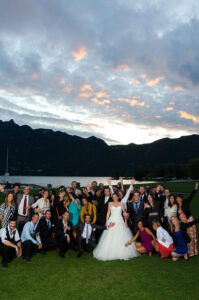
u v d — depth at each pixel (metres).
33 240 8.87
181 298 5.88
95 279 6.96
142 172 142.75
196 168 88.69
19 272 7.47
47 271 7.57
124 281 6.83
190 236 9.23
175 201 10.43
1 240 8.16
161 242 8.84
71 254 9.45
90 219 10.12
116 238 9.01
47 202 10.71
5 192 10.09
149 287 6.45
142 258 8.88
